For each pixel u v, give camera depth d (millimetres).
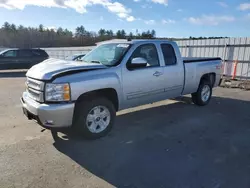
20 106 6312
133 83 4414
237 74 11797
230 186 2654
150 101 4945
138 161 3223
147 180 2766
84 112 3762
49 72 3561
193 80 5879
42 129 4453
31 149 3570
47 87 3439
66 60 4609
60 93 3438
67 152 3484
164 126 4691
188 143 3850
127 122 4949
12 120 5027
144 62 4367
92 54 4969
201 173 2928
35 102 3631
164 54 5102
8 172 2900
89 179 2777
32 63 17078
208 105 6527
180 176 2854
